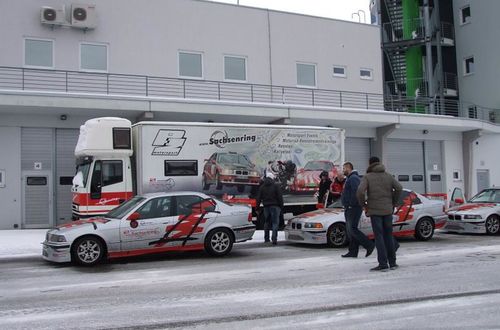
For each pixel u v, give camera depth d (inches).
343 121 914.7
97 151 569.0
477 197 661.3
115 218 432.5
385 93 1422.2
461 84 1366.9
